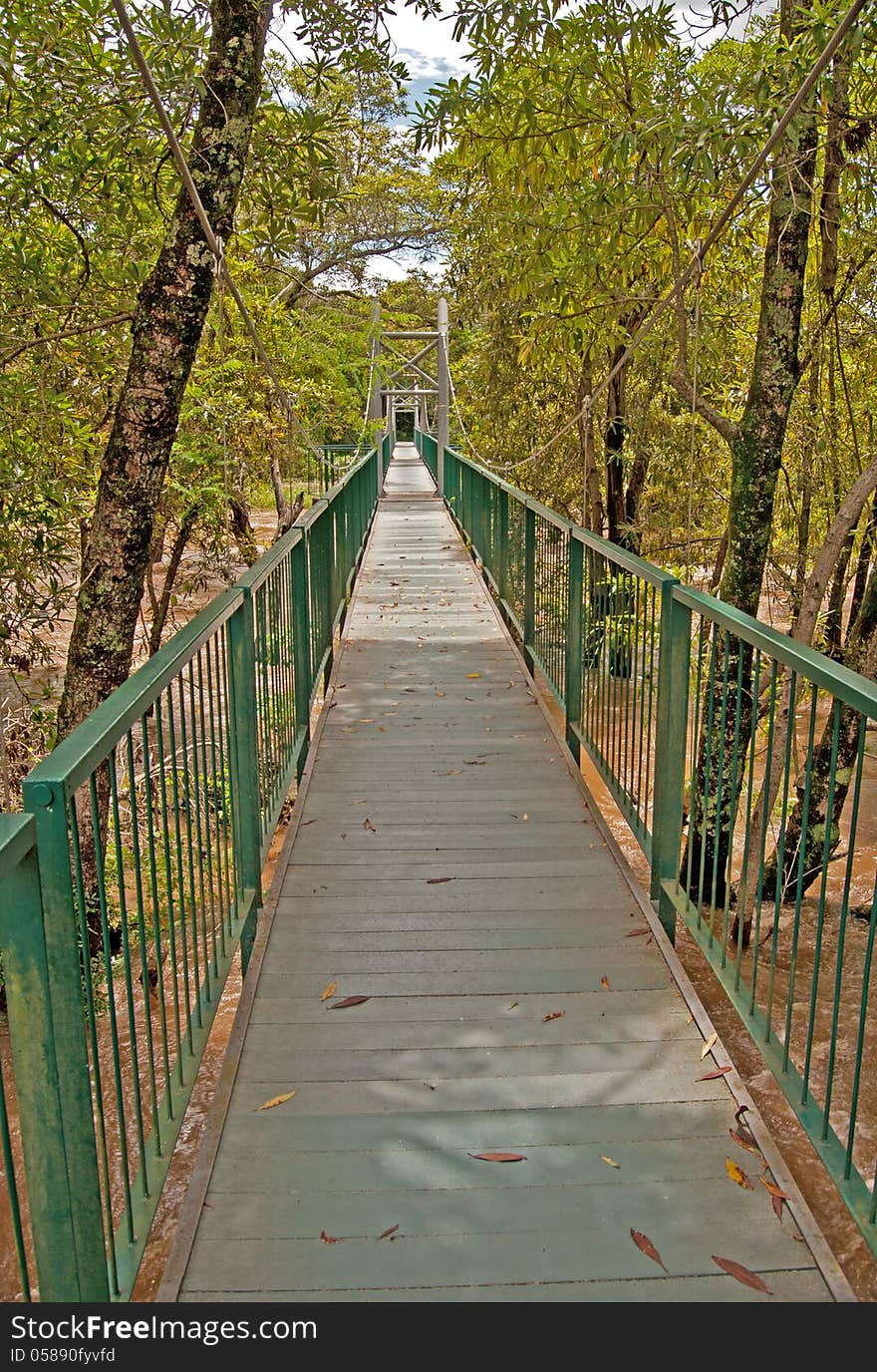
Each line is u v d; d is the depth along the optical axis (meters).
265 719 3.75
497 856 4.01
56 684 7.12
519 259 5.03
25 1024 1.37
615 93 4.35
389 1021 2.86
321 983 3.07
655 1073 2.62
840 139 4.44
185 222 4.02
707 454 8.22
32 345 4.60
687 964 4.68
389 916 3.50
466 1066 2.65
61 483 4.99
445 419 20.16
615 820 6.14
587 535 4.54
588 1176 2.23
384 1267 1.98
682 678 3.24
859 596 5.95
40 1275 1.46
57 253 4.88
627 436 9.18
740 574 4.71
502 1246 2.03
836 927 5.28
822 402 5.47
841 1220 3.17
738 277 6.04
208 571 9.09
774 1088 3.85
